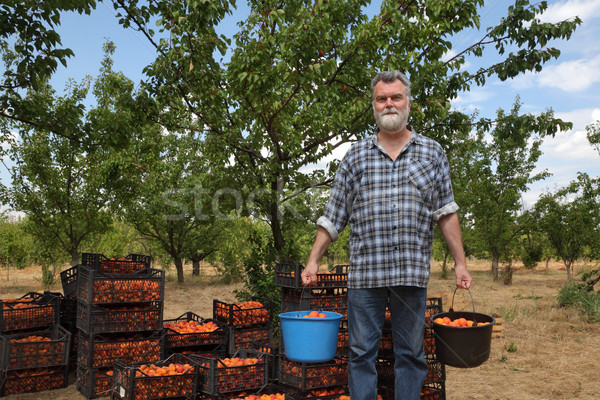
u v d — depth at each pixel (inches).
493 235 940.0
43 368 230.1
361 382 105.3
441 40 318.0
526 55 351.6
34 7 248.7
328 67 267.7
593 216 839.7
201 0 241.9
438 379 177.2
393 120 104.4
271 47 272.2
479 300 570.6
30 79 272.1
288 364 188.7
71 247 620.7
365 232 106.6
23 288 729.6
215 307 264.7
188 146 738.2
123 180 618.8
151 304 236.4
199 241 794.2
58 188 599.2
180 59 275.0
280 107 303.6
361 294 106.0
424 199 105.7
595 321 417.4
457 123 358.6
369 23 290.8
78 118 300.0
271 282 327.9
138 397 176.9
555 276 1172.5
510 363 274.8
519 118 360.5
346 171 111.3
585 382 233.6
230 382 183.8
